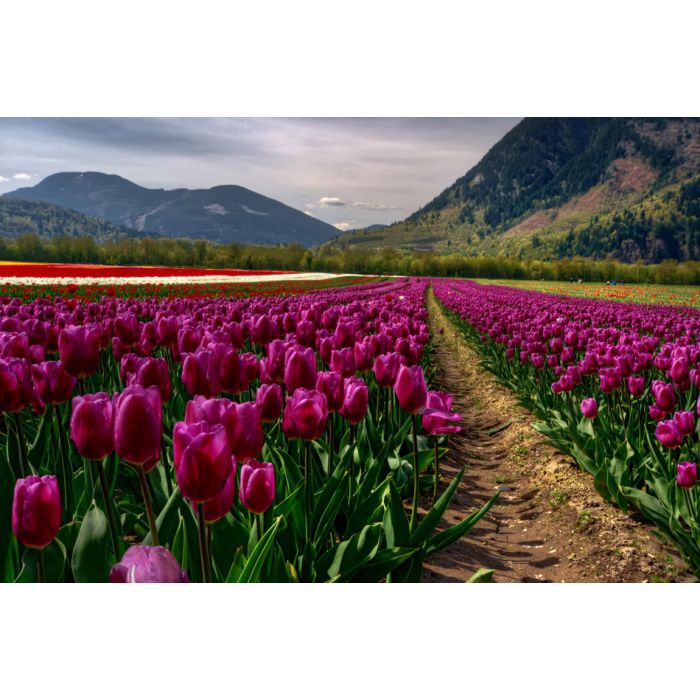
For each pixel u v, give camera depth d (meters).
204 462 2.19
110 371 6.27
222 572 3.35
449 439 8.72
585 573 4.79
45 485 2.24
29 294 22.61
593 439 6.36
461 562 5.04
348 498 4.22
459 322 23.05
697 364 6.74
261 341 5.74
